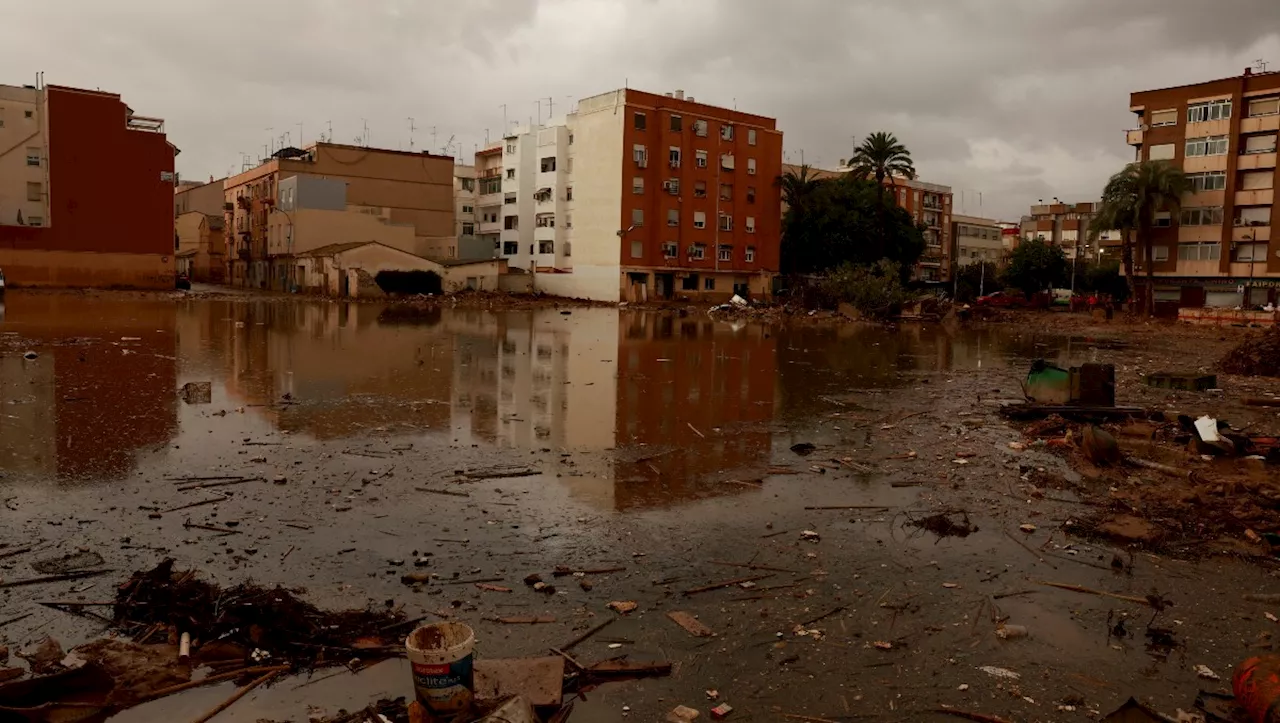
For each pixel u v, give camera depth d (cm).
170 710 482
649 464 1124
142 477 975
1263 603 671
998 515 909
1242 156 5712
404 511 876
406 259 6531
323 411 1440
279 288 7475
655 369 2214
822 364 2520
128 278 6050
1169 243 6066
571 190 7394
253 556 729
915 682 537
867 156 6781
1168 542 820
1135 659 573
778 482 1046
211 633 567
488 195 8806
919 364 2620
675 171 6844
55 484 934
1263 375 2428
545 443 1241
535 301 6291
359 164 7819
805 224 7431
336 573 696
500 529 826
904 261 7606
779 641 593
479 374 1995
